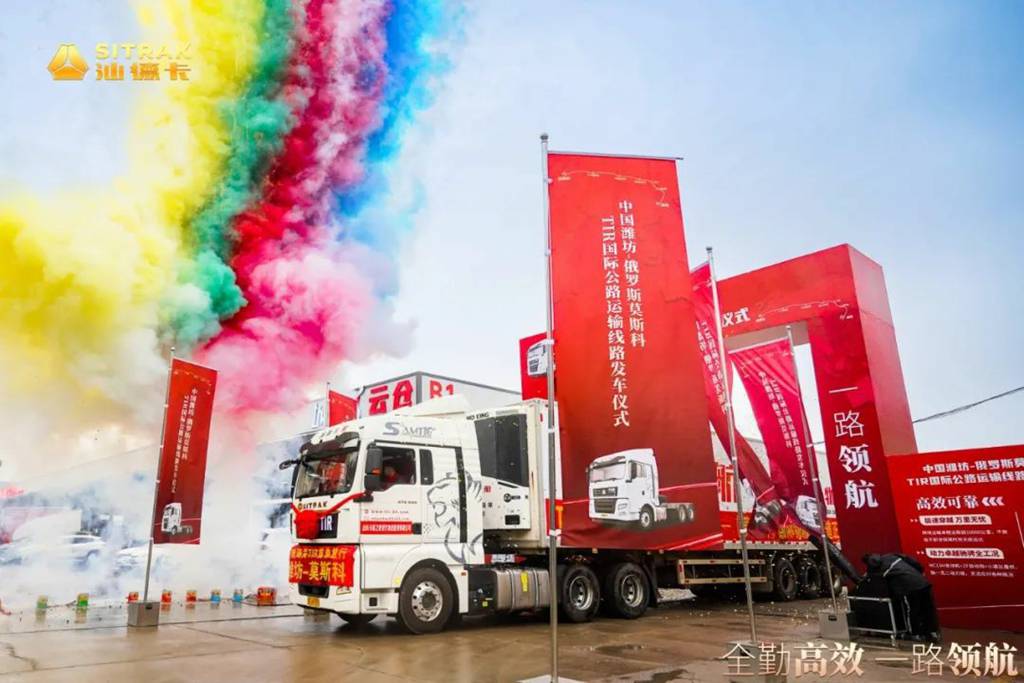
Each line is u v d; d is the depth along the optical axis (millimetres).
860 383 11586
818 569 16891
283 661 7508
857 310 11789
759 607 14453
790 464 11695
